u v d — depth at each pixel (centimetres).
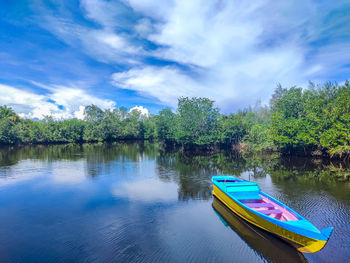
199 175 2561
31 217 1420
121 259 981
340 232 1197
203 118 5222
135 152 5006
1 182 2264
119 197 1794
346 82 4388
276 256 1003
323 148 3675
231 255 1009
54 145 7375
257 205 1309
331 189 1938
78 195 1848
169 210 1522
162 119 6931
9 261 973
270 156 4159
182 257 995
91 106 9206
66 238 1161
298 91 4391
